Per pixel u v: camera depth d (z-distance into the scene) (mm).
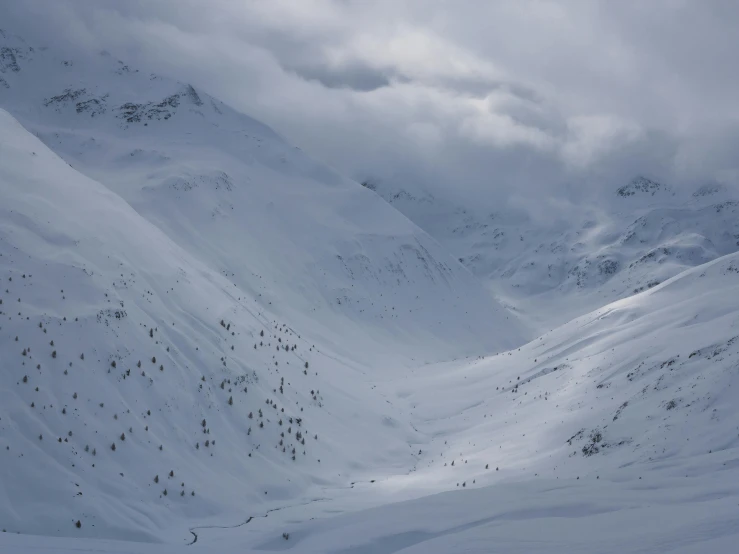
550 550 19078
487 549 19641
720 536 19062
